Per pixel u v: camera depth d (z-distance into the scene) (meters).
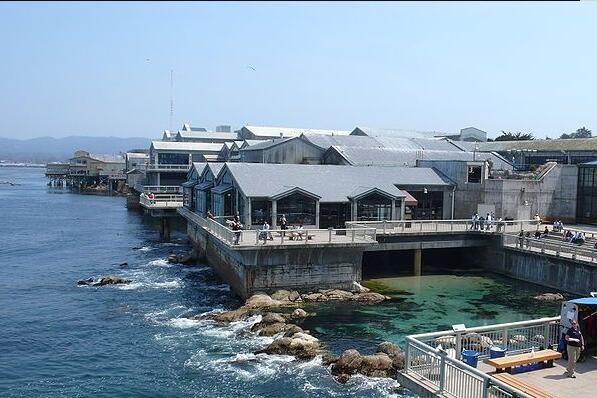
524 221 52.12
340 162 67.44
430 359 17.48
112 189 172.00
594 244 43.44
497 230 50.53
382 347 29.55
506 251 49.09
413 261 50.16
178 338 33.16
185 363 29.31
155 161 105.19
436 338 19.02
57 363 29.64
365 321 35.69
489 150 87.75
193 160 107.62
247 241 40.38
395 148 76.62
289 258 40.38
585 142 77.06
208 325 35.56
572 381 16.98
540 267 45.38
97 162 190.00
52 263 57.88
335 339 32.44
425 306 39.34
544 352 18.28
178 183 106.44
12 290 45.56
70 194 171.00
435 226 50.50
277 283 40.34
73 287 46.66
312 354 29.78
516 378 17.12
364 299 40.31
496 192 56.81
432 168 62.59
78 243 71.88
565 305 18.67
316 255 41.06
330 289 41.44
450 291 43.78
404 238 47.91
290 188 47.12
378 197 51.19
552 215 60.25
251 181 49.16
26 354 30.98
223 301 41.56
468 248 53.84
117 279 48.09
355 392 25.58
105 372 28.41
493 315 37.28
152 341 32.72
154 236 80.00
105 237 78.00
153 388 26.45
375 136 86.94
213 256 52.59
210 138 127.69
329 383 26.58
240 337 33.12
